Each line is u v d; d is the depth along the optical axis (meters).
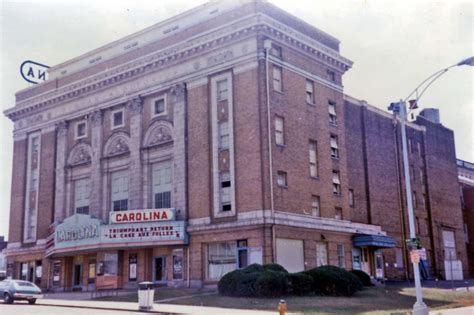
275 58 41.06
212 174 41.28
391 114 58.75
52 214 53.56
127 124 48.72
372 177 53.12
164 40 46.97
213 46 42.75
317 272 33.31
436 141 66.56
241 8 41.66
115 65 51.09
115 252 46.31
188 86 44.25
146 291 27.11
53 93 55.06
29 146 57.75
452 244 64.88
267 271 32.09
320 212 42.78
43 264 53.38
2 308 28.17
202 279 40.41
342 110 47.94
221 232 39.88
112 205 49.00
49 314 24.44
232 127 40.66
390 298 33.66
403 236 55.72
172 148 44.84
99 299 36.59
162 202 45.19
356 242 45.81
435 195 63.56
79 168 52.31
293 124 41.75
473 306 31.02
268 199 37.84
